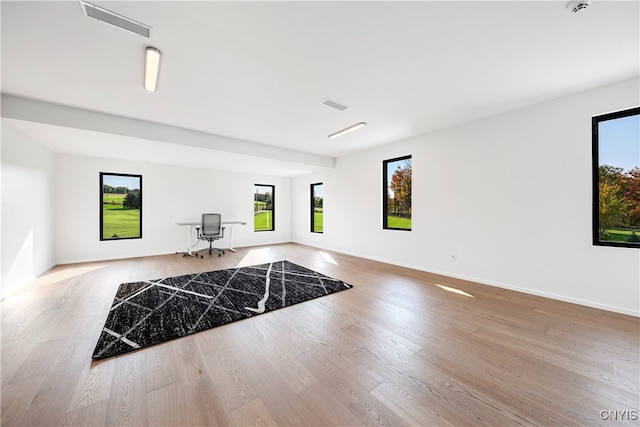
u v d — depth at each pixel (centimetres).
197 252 609
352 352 192
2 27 178
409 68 237
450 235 400
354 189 579
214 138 440
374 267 467
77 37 190
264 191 771
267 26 181
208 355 187
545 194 306
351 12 168
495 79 256
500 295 315
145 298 302
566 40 196
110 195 533
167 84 264
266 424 127
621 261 259
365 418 131
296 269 450
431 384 156
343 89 278
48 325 231
